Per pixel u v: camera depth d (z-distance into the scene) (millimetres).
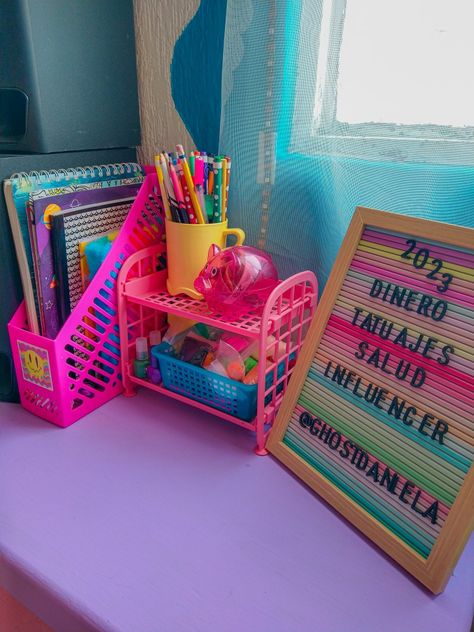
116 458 686
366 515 564
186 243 728
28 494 618
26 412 787
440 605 492
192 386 753
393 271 564
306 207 767
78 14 767
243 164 800
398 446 546
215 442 723
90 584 502
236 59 755
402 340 552
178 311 719
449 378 510
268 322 646
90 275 771
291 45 705
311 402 643
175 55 845
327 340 629
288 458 660
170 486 636
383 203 694
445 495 503
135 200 773
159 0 826
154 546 548
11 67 733
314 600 492
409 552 520
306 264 796
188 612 477
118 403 814
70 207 739
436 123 640
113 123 874
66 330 715
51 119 763
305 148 740
